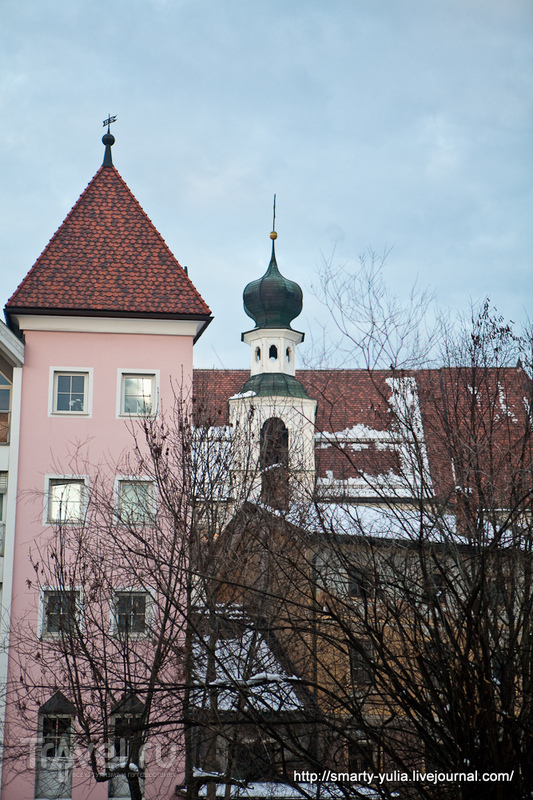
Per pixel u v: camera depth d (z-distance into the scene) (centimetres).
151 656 2733
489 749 1598
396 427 2047
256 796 2209
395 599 1811
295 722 1772
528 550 1833
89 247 3819
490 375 2222
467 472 1902
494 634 1773
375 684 1739
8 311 3562
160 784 2934
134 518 3045
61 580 2694
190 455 2717
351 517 1833
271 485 2583
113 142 4141
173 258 3838
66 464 3447
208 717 2148
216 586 2400
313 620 1803
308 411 5062
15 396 3491
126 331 3628
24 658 3134
